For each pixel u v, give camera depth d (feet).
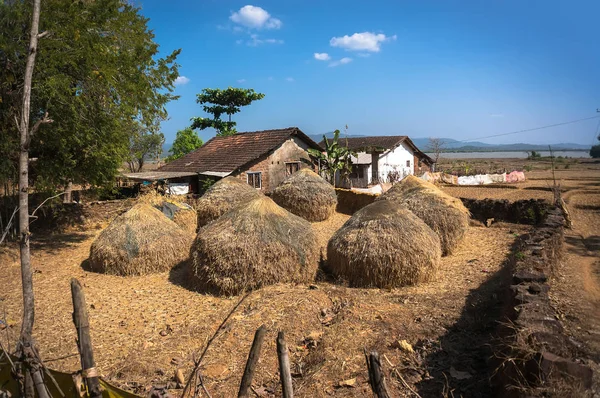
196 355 18.22
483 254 36.52
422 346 18.15
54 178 42.83
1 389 11.21
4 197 43.88
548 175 121.60
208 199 50.21
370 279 27.55
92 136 40.68
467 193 86.84
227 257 26.71
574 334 17.07
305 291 26.03
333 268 29.63
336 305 23.84
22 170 10.33
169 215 46.52
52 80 34.14
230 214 29.53
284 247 27.73
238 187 51.44
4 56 34.42
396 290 26.86
